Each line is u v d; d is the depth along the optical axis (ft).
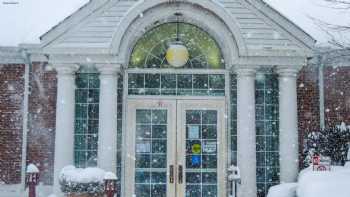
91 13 39.93
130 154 42.88
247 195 39.58
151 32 44.16
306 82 45.65
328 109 45.60
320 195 29.86
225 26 40.32
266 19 40.29
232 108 43.60
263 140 43.60
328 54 44.65
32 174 38.29
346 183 30.42
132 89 43.70
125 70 43.50
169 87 43.80
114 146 39.91
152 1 39.75
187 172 42.93
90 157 43.09
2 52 44.96
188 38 44.27
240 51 39.70
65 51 39.52
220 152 43.06
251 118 40.29
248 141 40.04
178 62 42.16
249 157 39.93
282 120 40.91
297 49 40.09
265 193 43.06
